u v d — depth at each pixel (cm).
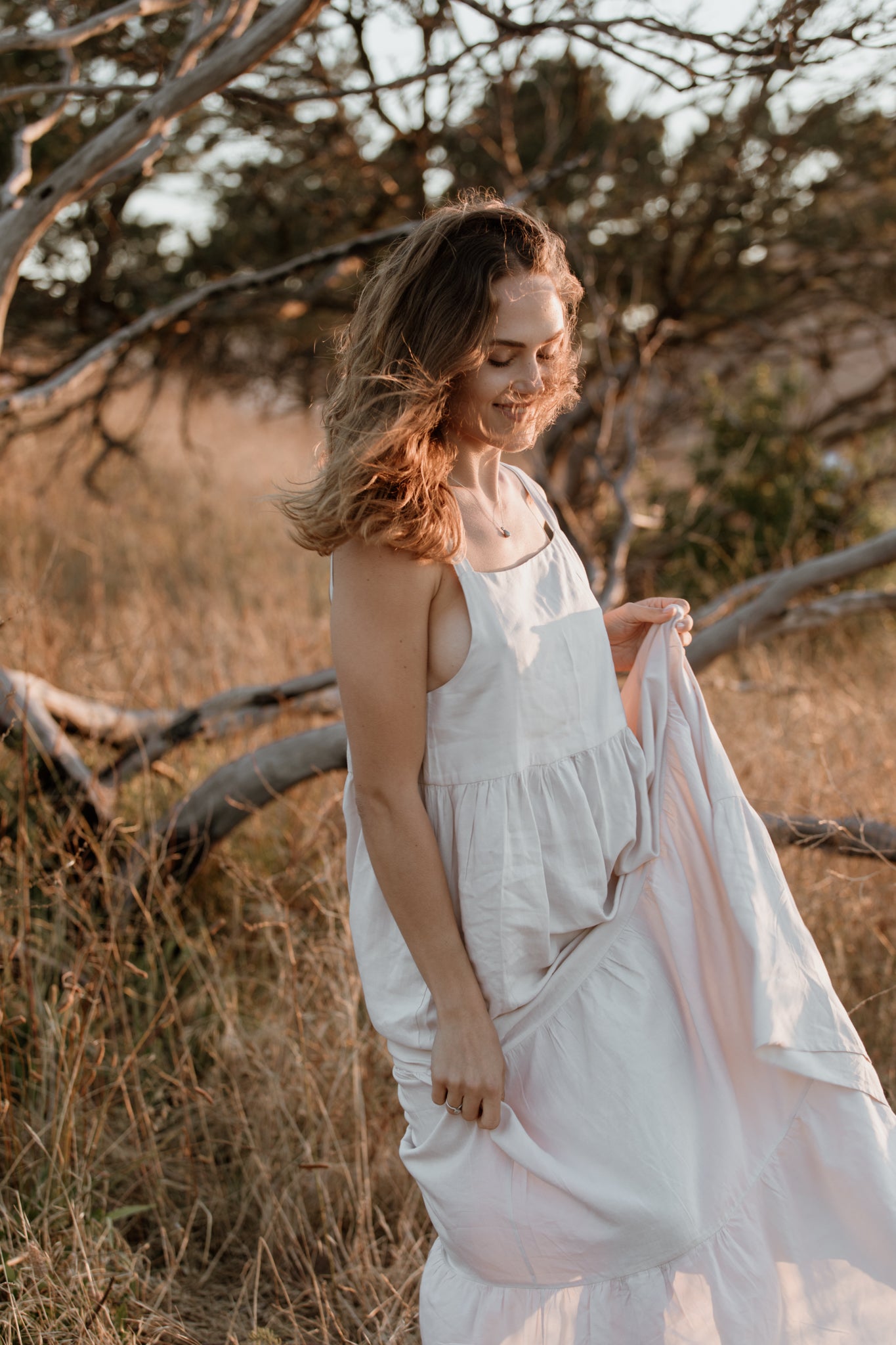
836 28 237
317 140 482
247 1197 203
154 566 562
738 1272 133
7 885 255
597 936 139
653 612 155
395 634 122
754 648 413
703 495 560
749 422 580
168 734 296
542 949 134
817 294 692
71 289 589
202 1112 210
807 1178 138
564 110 595
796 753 297
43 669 321
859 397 671
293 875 259
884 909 259
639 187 611
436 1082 129
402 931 129
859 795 278
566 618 136
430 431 127
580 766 136
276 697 306
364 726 124
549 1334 134
